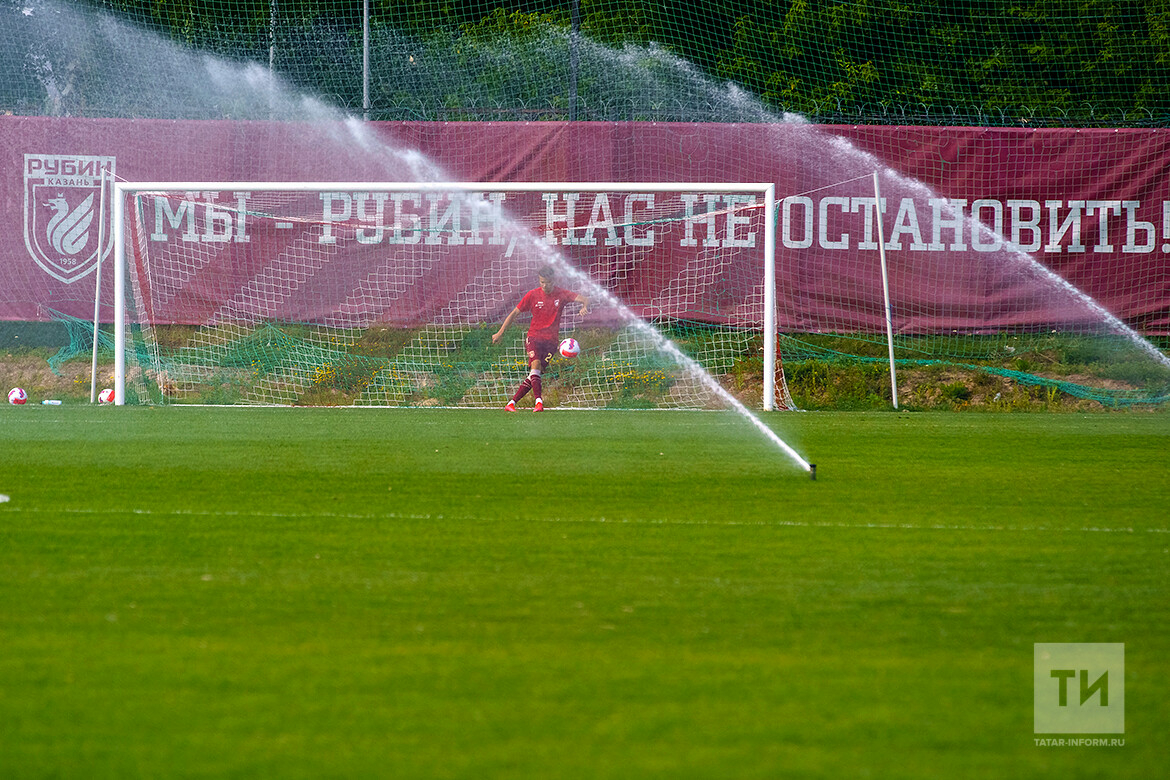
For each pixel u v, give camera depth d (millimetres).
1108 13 68000
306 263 57875
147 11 74750
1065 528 21625
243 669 12406
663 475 28422
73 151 58281
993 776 9898
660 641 13625
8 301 58531
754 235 56719
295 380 56094
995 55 68500
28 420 42875
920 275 56438
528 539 19984
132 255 57875
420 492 25422
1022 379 55344
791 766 9969
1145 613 15148
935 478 28547
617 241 57094
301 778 9641
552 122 56969
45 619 14328
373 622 14344
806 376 55844
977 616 14914
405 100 71688
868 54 69125
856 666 12727
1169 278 55562
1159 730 10969
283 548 18984
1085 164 55531
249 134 58594
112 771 9773
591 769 9844
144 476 27531
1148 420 46000
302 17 74562
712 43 69750
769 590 16250
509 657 12922
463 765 9906
